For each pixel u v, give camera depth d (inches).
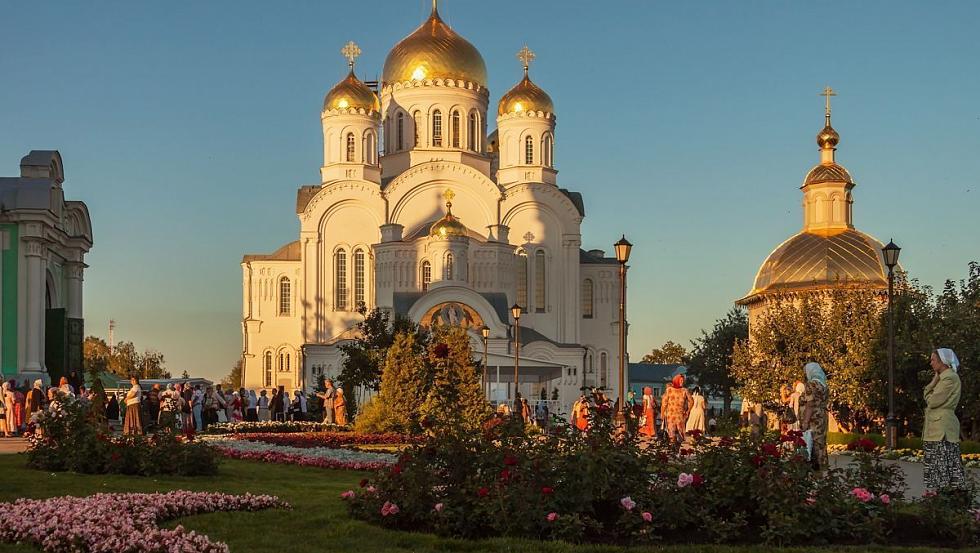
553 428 697.0
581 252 3917.3
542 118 3752.5
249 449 1307.8
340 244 3575.3
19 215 2032.5
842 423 2076.8
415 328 2568.9
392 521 657.6
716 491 648.4
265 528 655.8
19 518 628.4
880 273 2452.0
